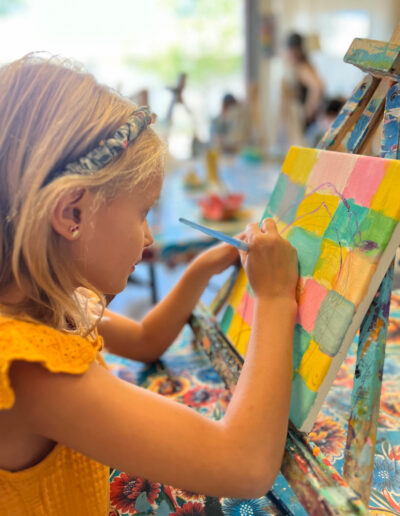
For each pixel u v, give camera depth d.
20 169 0.41
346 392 0.79
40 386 0.40
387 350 0.88
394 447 0.64
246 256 0.58
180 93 2.00
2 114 0.41
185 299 0.83
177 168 2.88
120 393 0.43
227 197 1.92
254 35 4.87
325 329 0.51
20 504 0.45
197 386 0.81
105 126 0.43
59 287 0.44
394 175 0.48
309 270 0.57
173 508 0.58
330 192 0.58
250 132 3.37
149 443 0.42
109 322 0.84
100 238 0.45
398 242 0.48
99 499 0.52
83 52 4.84
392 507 0.55
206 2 4.91
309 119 3.42
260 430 0.46
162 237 1.61
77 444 0.42
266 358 0.51
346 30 4.75
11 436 0.42
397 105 0.52
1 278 0.44
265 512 0.57
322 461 0.47
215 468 0.43
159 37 5.01
